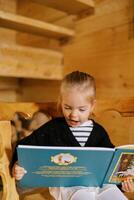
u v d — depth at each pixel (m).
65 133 0.96
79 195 0.85
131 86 1.35
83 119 0.94
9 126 0.87
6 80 2.02
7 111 1.04
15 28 1.57
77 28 1.62
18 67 1.48
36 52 1.56
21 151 0.75
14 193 0.84
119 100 1.11
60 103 1.02
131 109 1.09
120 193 0.88
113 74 1.44
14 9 2.09
